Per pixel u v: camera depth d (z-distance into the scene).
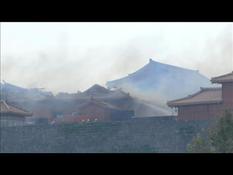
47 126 132.50
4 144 134.00
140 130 124.94
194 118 145.88
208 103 142.50
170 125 122.06
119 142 126.81
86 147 129.25
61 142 130.75
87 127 129.62
